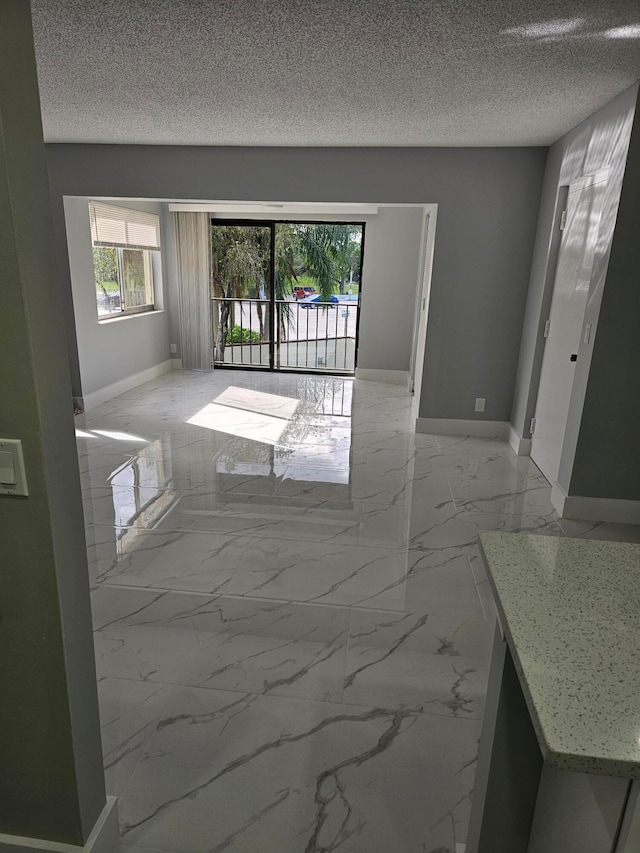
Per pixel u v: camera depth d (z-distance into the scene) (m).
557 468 3.88
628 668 0.89
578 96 3.12
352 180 4.71
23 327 1.05
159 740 1.81
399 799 1.63
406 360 7.25
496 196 4.62
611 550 1.27
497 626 1.17
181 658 2.18
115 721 1.88
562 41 2.38
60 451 1.18
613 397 3.23
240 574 2.77
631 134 2.89
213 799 1.62
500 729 1.11
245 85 3.08
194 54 2.63
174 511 3.46
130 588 2.63
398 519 3.41
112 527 3.24
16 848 1.38
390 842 1.51
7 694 1.27
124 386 6.45
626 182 2.95
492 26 2.26
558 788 1.06
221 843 1.50
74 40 2.47
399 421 5.55
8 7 0.95
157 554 2.94
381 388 6.95
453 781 1.69
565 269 3.99
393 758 1.76
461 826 1.56
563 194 4.10
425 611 2.50
